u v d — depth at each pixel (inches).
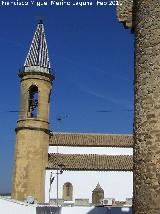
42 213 1357.0
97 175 2070.6
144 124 550.3
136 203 548.7
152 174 526.9
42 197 1994.3
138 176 551.5
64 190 2039.9
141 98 562.6
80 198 2020.2
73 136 2265.0
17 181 2000.5
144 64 565.0
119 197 2044.8
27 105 2094.0
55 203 1868.8
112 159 2161.7
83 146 2202.3
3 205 1307.8
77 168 2064.5
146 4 577.3
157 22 556.1
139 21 589.0
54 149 2178.9
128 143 2229.3
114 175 2073.1
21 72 2129.7
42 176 2023.9
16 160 2034.9
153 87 545.3
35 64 2124.8
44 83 2118.6
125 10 670.5
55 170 2044.8
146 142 542.9
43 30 2255.2
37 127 2058.3
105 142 2229.3
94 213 1443.2
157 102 537.0
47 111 2119.8
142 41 575.2
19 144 2049.7
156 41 552.1
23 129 2055.9
